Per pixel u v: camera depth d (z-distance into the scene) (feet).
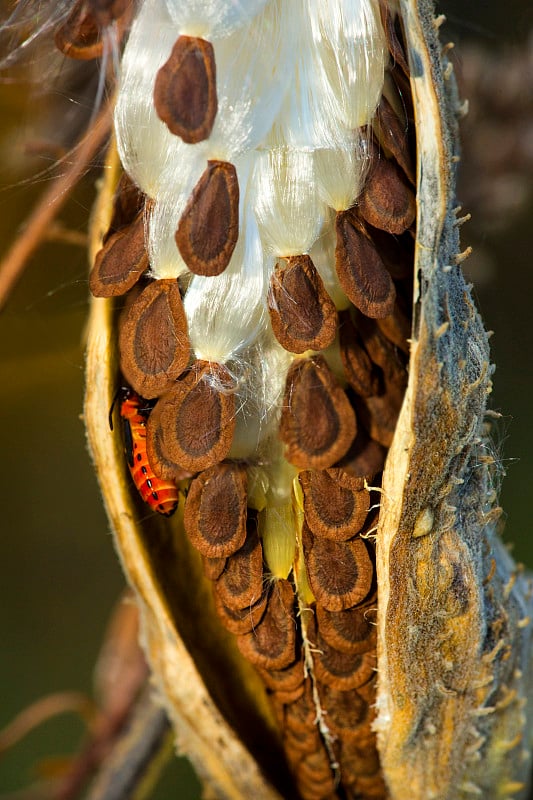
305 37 0.76
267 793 0.84
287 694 0.81
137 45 0.76
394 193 0.77
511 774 0.85
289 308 0.77
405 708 0.81
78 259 1.02
